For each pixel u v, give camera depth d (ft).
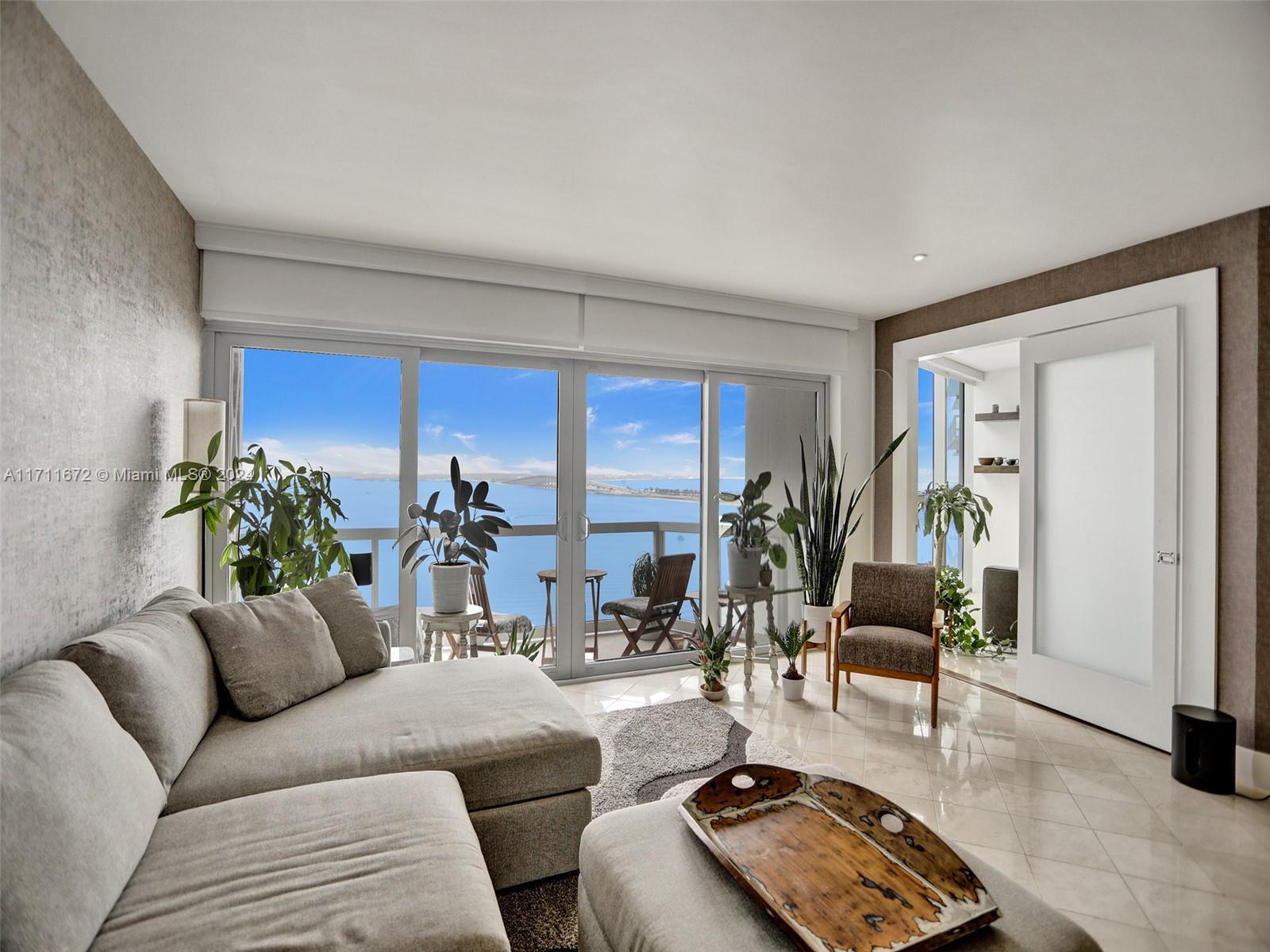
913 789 8.72
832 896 4.33
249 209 9.44
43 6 5.24
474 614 11.21
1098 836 7.61
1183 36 5.61
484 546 11.24
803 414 15.81
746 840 4.95
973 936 4.01
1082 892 6.59
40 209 5.39
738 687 12.94
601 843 5.07
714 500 14.64
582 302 12.65
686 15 5.40
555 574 13.20
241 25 5.54
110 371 6.82
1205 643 9.69
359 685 8.05
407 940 3.74
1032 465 12.36
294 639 7.68
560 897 6.48
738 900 4.35
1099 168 8.07
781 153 7.75
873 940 3.91
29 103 5.18
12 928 3.18
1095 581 11.33
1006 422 18.80
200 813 4.99
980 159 7.86
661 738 10.23
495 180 8.52
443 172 8.30
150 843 4.60
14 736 3.84
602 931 4.78
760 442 15.24
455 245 10.96
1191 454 9.90
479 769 6.31
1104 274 11.19
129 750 4.77
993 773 9.25
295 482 9.68
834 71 6.16
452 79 6.32
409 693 7.75
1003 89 6.42
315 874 4.28
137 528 7.59
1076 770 9.35
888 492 15.69
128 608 7.32
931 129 7.18
